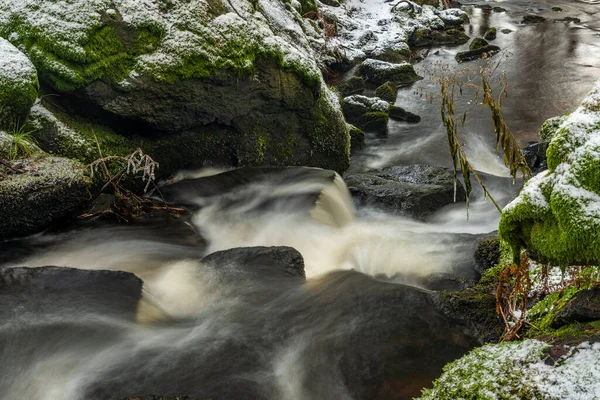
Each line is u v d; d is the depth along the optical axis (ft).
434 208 20.89
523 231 8.52
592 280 9.11
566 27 52.70
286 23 27.91
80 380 10.46
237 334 11.89
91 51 19.07
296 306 12.84
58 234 16.96
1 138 17.20
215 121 22.03
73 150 18.90
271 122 23.54
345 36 46.29
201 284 14.17
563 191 7.68
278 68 22.74
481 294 12.26
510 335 9.77
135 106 19.94
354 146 29.89
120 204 18.40
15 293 12.90
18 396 10.21
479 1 66.80
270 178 22.25
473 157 28.63
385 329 11.59
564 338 8.30
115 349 11.37
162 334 12.03
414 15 53.42
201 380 10.37
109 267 15.23
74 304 12.66
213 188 21.11
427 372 10.28
